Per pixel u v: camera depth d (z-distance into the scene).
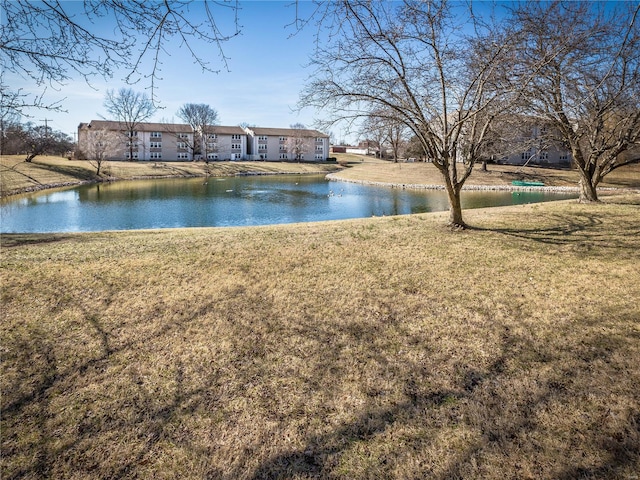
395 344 4.42
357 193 32.19
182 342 4.52
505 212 11.90
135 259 7.06
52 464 2.90
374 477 2.70
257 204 25.14
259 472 2.79
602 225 9.44
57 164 44.44
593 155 12.44
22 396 3.64
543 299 5.43
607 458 2.75
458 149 9.68
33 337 4.56
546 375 3.75
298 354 4.26
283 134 80.12
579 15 10.46
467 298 5.53
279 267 6.76
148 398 3.61
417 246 7.97
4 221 18.47
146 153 68.94
